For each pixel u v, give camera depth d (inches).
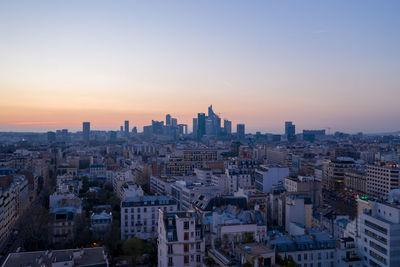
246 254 6397.6
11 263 7642.7
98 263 7667.3
